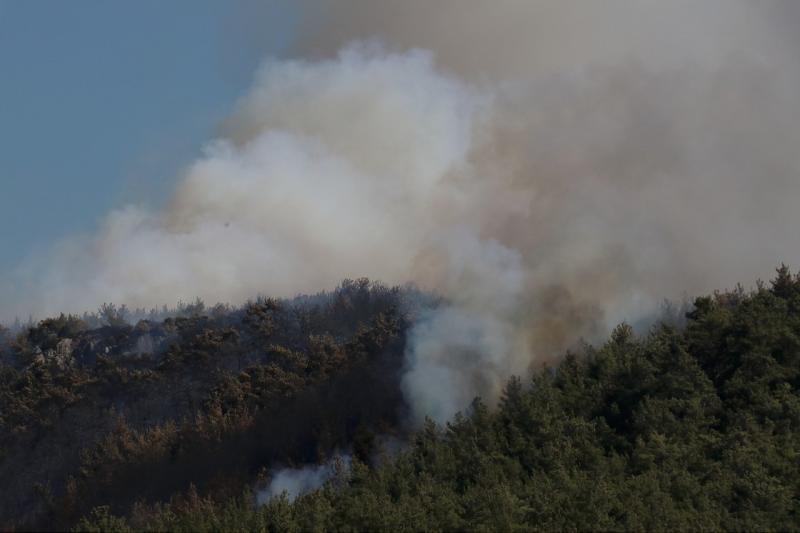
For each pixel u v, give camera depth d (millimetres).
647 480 104750
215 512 122375
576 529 98125
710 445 116688
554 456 116375
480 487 109688
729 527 96438
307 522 105750
